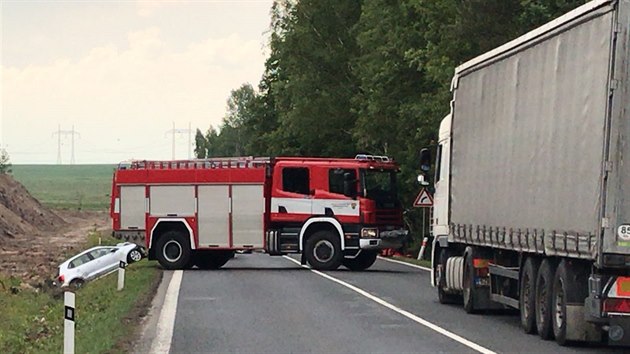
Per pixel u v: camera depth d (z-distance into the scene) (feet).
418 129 265.75
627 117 81.35
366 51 326.24
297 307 128.57
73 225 559.38
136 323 112.47
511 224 104.68
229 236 216.33
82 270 223.51
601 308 83.82
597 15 84.74
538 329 97.30
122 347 91.66
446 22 246.68
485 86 116.78
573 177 88.07
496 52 112.37
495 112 112.37
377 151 328.08
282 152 386.52
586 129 85.81
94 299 156.25
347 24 366.43
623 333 83.87
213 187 216.95
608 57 82.07
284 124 370.12
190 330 104.94
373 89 296.10
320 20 367.04
